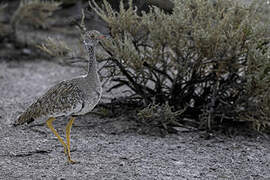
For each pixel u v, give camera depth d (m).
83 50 19.53
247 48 17.36
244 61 17.77
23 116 14.93
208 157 15.47
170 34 17.23
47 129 17.81
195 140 16.98
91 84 13.95
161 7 18.61
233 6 17.77
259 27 17.20
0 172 13.77
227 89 18.42
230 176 14.05
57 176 13.54
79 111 14.15
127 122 18.48
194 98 18.98
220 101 17.91
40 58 30.12
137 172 13.99
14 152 15.42
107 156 15.23
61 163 14.57
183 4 17.66
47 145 16.16
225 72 17.67
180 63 17.88
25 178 13.38
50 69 27.98
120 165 14.51
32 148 15.84
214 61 17.48
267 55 16.64
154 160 15.02
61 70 27.80
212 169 14.51
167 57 18.34
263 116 17.44
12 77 26.08
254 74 16.81
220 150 16.16
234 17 17.80
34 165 14.39
